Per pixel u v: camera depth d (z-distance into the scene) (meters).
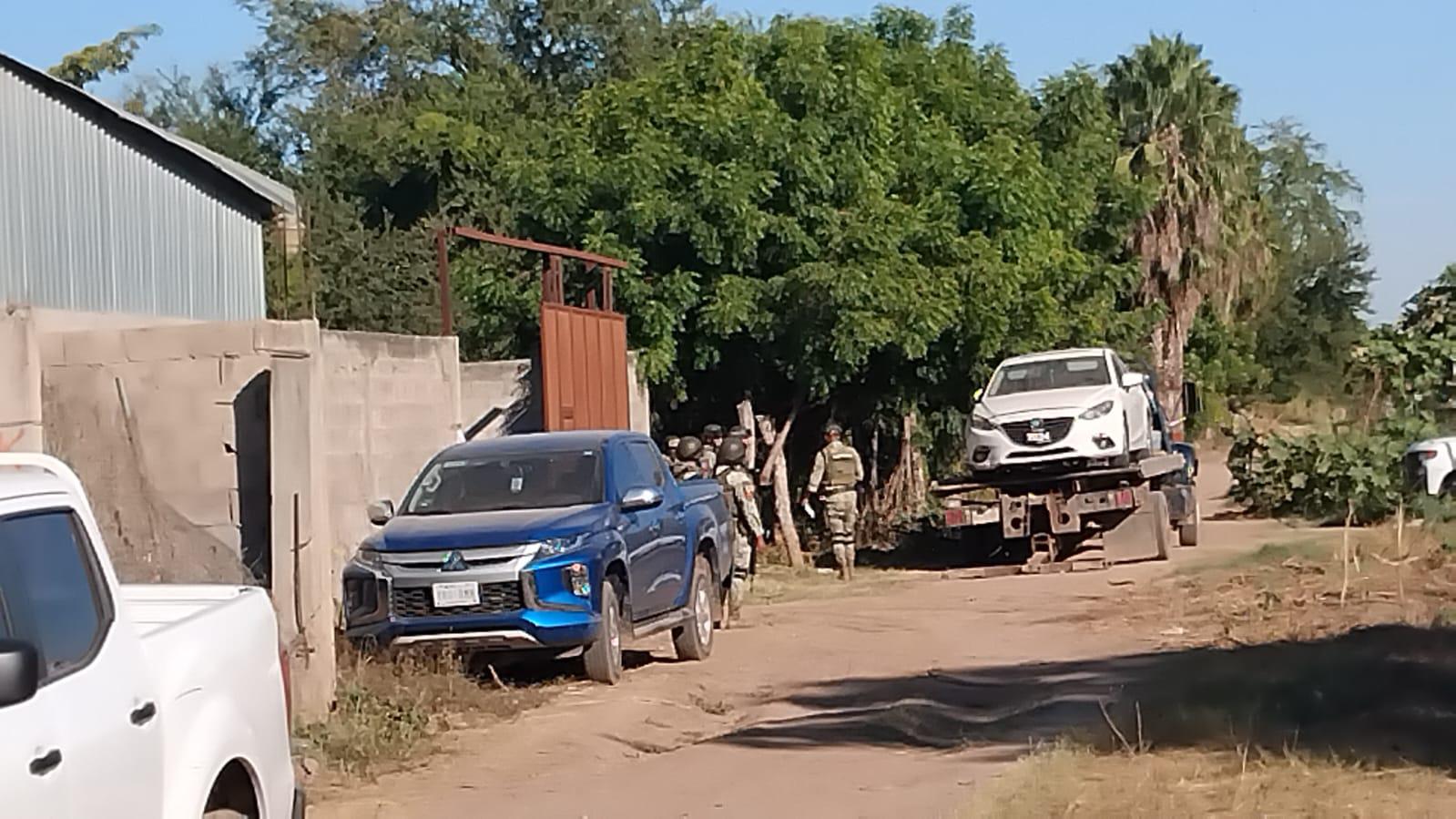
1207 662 13.15
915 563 25.30
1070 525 23.03
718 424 25.80
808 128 23.72
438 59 46.34
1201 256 40.62
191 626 6.23
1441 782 8.63
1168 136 40.62
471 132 37.38
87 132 15.78
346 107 43.41
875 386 26.55
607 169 23.47
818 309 23.34
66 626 5.40
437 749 11.00
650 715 12.20
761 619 18.19
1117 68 41.59
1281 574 19.17
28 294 14.84
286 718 6.89
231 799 6.43
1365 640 13.82
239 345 12.12
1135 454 23.73
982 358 25.95
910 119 26.20
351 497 15.87
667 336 23.44
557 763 10.61
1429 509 25.34
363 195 37.78
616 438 14.58
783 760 10.40
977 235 25.30
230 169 17.59
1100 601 18.55
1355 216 67.94
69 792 5.01
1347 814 7.91
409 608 12.92
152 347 12.20
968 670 13.99
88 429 12.25
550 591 12.88
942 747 10.62
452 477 14.24
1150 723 10.48
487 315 24.56
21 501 5.38
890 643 15.97
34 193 15.00
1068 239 29.78
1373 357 31.14
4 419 11.15
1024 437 23.06
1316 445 29.64
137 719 5.52
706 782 9.81
